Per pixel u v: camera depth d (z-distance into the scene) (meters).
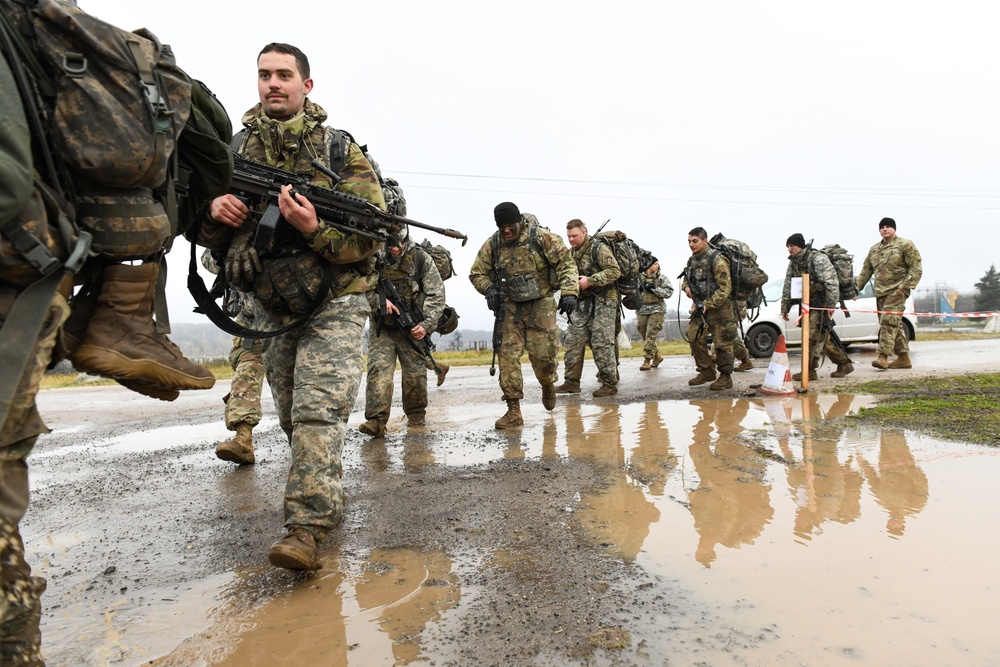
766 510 3.23
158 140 1.63
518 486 3.83
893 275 9.73
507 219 5.65
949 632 2.02
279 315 2.96
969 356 12.50
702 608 2.22
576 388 8.48
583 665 1.90
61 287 1.54
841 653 1.91
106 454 5.42
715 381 8.10
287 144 2.90
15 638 1.46
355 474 4.28
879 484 3.58
